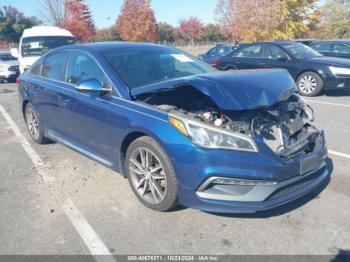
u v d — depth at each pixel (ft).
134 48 14.83
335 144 17.57
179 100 12.50
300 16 87.66
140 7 118.01
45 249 9.64
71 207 11.84
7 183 13.96
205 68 15.24
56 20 104.17
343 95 32.01
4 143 19.44
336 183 13.00
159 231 10.32
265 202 9.73
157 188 11.16
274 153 9.89
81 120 13.91
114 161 12.69
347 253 9.13
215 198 9.81
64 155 17.01
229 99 10.09
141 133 11.24
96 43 15.49
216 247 9.53
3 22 178.09
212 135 9.65
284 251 9.28
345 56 41.83
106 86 12.78
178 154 9.96
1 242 10.00
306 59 31.60
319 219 10.66
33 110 18.08
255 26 89.66
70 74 15.10
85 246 9.73
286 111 11.38
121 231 10.38
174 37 197.98
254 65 35.19
